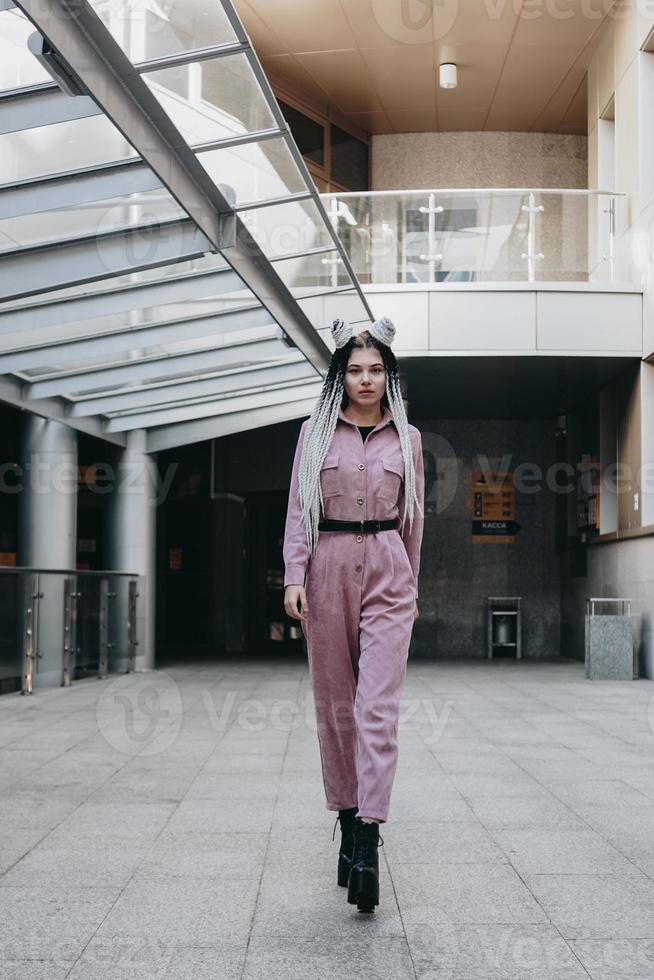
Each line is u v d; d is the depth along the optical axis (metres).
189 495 16.98
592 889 3.22
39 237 7.08
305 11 14.00
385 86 16.19
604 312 12.34
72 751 6.24
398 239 12.43
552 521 16.56
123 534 13.12
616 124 13.34
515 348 12.29
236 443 16.81
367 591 3.23
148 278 8.40
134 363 10.56
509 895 3.15
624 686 11.09
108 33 4.71
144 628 13.08
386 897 3.13
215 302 9.47
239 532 17.20
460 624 16.52
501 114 17.17
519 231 12.39
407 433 3.37
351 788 3.26
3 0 4.64
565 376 13.46
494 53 15.00
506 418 16.69
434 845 3.82
